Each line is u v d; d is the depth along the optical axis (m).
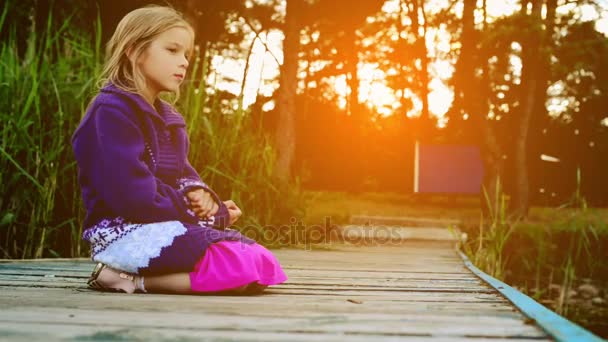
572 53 12.68
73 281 2.43
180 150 2.11
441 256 4.54
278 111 8.63
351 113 26.81
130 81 2.05
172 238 2.01
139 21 2.03
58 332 1.36
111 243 2.02
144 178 1.95
